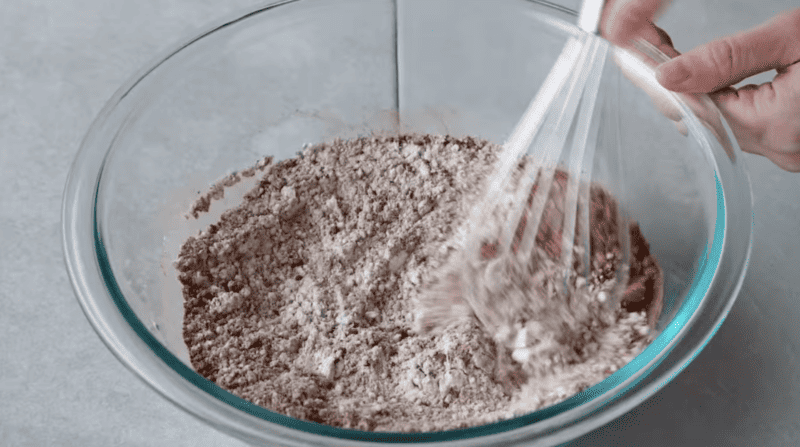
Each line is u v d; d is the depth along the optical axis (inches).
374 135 33.6
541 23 32.2
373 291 28.2
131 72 40.2
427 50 33.6
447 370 24.8
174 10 43.8
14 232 32.7
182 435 26.2
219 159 30.5
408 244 29.6
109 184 25.4
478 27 32.9
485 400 24.0
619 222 29.6
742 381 27.1
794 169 35.0
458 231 30.0
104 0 44.2
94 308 21.3
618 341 25.6
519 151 32.0
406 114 34.4
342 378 24.9
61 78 39.6
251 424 19.1
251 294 27.7
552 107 31.7
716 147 26.3
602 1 28.9
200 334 25.5
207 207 29.7
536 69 34.3
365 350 25.6
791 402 26.6
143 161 27.5
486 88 34.7
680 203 28.1
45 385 27.4
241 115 31.2
